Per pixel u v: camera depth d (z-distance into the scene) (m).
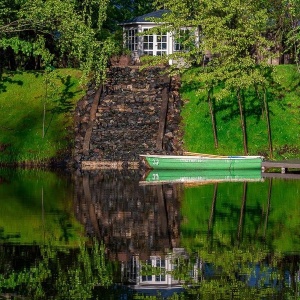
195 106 65.06
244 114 64.00
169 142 61.69
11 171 58.19
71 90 68.19
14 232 33.28
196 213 38.16
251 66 62.03
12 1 63.69
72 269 27.08
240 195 44.31
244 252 29.33
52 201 42.16
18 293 24.41
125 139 61.69
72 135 63.19
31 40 70.00
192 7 66.44
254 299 23.72
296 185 48.94
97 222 35.84
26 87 69.50
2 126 65.00
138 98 66.12
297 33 66.69
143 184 49.91
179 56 66.19
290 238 31.83
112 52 67.25
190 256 28.83
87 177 54.16
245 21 62.12
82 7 67.56
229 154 61.16
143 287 25.03
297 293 24.19
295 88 66.31
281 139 62.00
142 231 33.69
